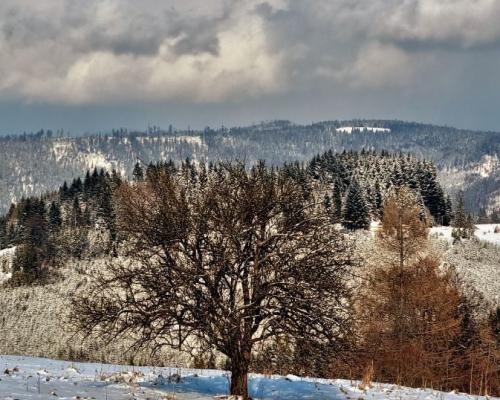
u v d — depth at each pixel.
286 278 20.52
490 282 110.75
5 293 141.25
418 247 39.03
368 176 199.12
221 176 21.91
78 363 31.02
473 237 152.75
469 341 40.03
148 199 21.39
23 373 22.73
